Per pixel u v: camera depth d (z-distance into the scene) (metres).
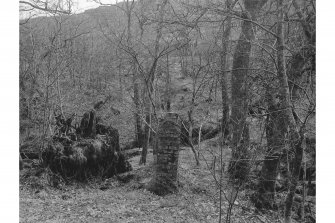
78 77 20.03
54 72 15.61
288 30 8.85
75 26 20.47
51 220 8.73
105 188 11.86
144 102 15.34
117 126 18.83
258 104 9.73
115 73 21.03
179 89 19.12
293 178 7.40
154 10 15.60
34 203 9.80
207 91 15.48
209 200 10.66
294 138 7.52
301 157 7.28
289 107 7.65
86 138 12.70
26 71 16.09
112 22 19.89
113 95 19.50
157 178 11.48
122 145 19.12
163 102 17.48
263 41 9.46
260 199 9.94
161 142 11.69
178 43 14.10
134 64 15.64
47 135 13.55
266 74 9.38
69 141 12.32
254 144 8.99
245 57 10.46
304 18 7.59
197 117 15.63
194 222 9.19
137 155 17.67
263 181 9.99
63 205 9.93
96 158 12.27
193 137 15.64
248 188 10.27
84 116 12.91
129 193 11.31
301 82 8.80
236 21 11.24
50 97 14.57
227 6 8.88
